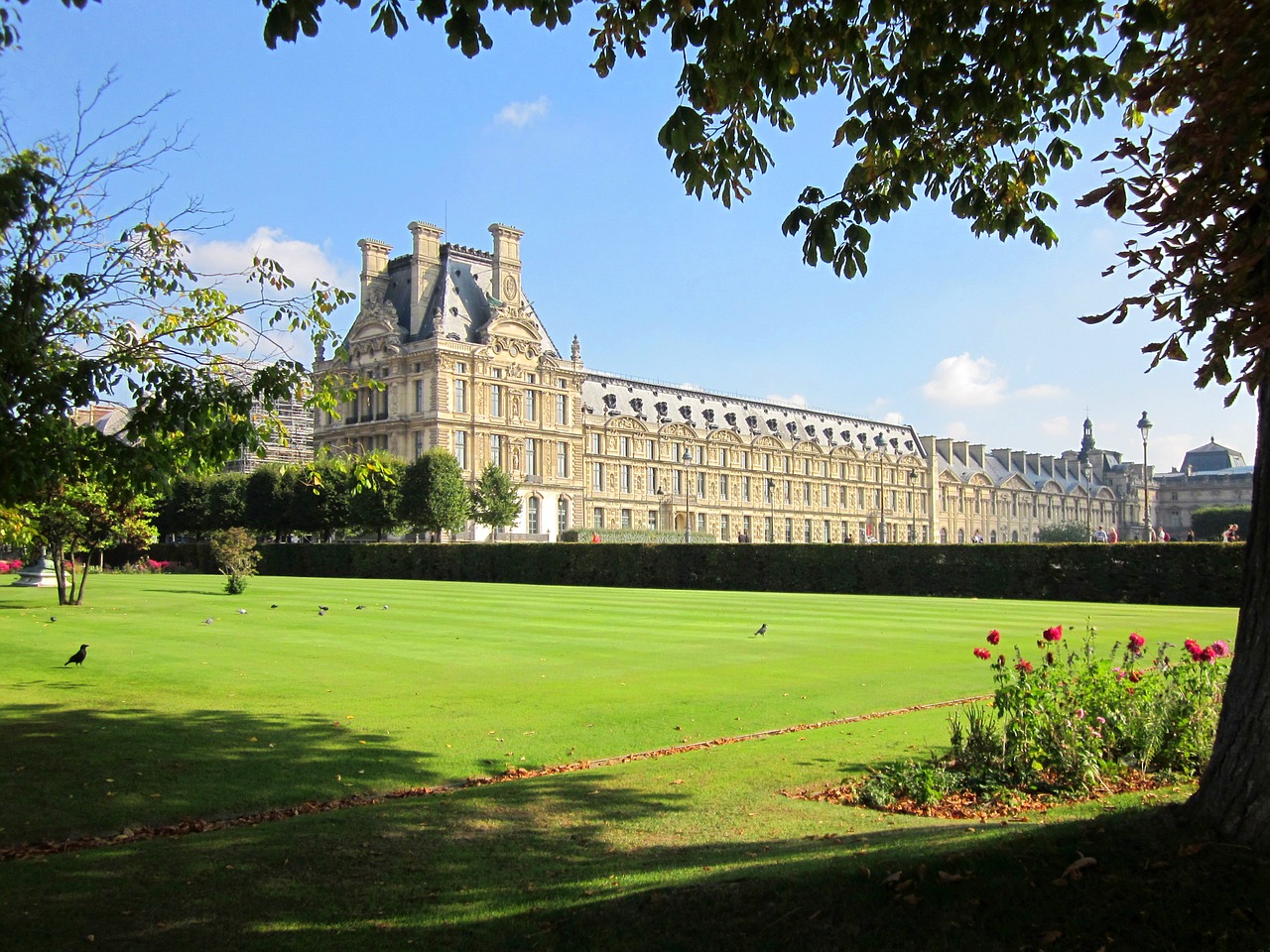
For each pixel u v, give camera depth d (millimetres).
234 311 15047
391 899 9656
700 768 15750
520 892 9742
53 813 13078
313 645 31125
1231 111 8867
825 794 13938
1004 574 61281
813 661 27938
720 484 165875
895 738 17812
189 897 9750
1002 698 14547
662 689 23328
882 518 194625
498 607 46750
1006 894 8234
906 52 12469
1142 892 8055
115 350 14031
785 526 175750
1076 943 7605
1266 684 8852
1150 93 10219
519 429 130000
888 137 12719
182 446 14383
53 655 27938
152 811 13359
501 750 17422
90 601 49406
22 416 12453
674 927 8352
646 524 153000
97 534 46594
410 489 101250
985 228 15023
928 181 14602
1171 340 9594
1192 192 9180
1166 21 11102
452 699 21969
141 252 14508
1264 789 8688
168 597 52938
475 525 120000
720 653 29719
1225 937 7473
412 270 128625
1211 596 54156
